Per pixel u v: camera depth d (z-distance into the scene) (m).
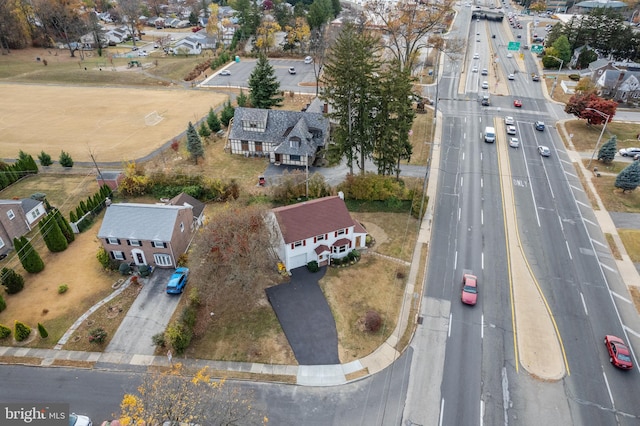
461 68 118.00
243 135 72.88
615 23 117.75
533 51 126.62
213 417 29.69
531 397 33.47
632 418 32.00
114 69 127.44
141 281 45.16
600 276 45.94
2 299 41.19
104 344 37.78
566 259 48.38
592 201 59.56
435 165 68.94
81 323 40.00
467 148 74.81
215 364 35.84
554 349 37.47
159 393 28.45
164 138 81.19
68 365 35.94
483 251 49.62
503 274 46.12
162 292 43.66
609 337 37.28
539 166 69.06
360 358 36.56
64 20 143.38
